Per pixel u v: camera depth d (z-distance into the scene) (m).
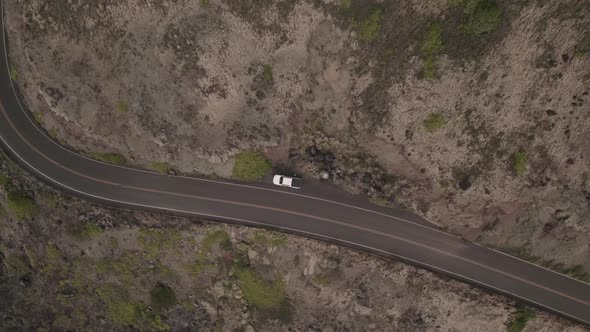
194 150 32.72
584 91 26.67
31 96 33.38
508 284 31.67
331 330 33.72
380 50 29.22
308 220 33.09
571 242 29.94
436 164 30.70
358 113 31.17
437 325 32.53
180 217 34.09
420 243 32.25
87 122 32.88
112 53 30.78
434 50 28.09
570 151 28.02
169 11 29.25
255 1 28.73
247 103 31.62
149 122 32.12
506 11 26.22
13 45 32.50
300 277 33.53
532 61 26.84
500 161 29.39
